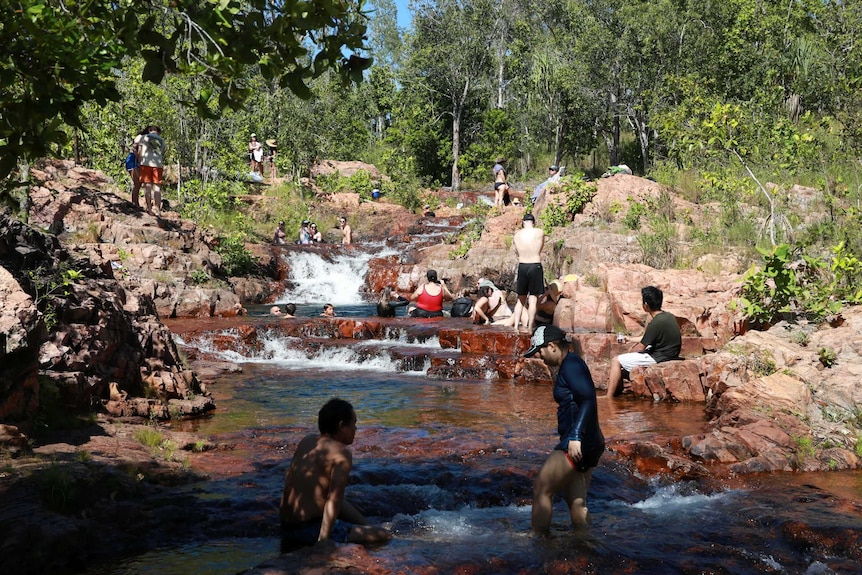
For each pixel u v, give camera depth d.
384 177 40.56
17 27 4.37
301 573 4.18
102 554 4.70
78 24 4.53
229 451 7.26
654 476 6.64
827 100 24.78
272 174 33.16
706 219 17.11
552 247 18.16
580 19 40.03
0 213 8.26
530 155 48.12
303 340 14.54
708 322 11.31
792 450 7.23
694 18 33.56
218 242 22.06
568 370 4.98
